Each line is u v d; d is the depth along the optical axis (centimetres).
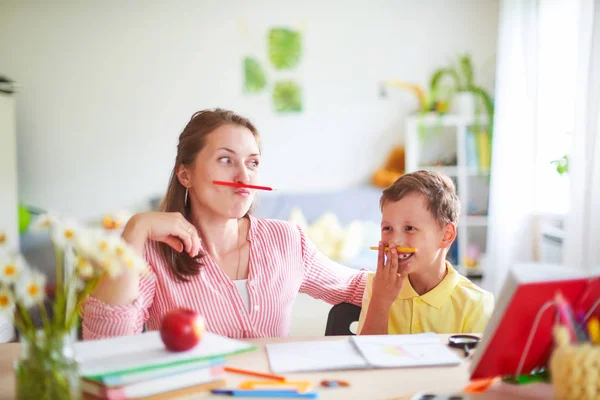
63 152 428
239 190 132
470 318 141
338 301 157
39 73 424
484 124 409
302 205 414
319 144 438
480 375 93
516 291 85
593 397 74
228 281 134
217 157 133
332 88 435
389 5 432
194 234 125
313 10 431
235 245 141
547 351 95
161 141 431
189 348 92
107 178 430
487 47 431
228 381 96
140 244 120
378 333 133
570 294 91
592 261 266
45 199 427
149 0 426
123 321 115
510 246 360
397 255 134
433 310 142
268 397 90
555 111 340
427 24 432
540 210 350
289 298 144
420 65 434
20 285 78
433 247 142
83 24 424
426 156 435
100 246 80
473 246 425
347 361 105
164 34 428
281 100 434
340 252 377
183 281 132
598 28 260
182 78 430
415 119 416
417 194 141
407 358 107
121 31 426
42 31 423
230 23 429
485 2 430
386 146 438
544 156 347
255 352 113
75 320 83
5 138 360
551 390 93
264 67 432
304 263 149
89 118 428
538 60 345
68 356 79
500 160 366
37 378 77
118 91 428
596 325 85
